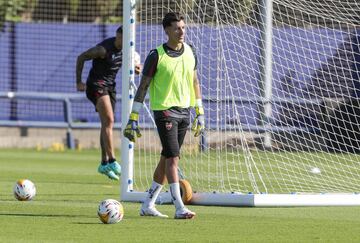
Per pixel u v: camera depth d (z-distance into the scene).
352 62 57.78
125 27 39.16
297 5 47.19
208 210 35.03
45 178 52.34
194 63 32.38
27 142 85.62
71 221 30.92
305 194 37.62
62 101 84.00
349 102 58.31
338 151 58.16
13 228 28.86
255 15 46.28
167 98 31.64
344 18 49.50
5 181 49.47
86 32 88.38
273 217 32.59
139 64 42.12
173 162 31.88
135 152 69.12
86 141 85.00
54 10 93.31
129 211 34.56
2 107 86.00
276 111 54.34
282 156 54.09
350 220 31.84
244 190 43.03
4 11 88.88
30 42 88.31
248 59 47.34
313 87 56.91
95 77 45.31
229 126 48.34
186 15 43.03
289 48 54.56
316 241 26.38
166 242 25.97
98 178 53.25
